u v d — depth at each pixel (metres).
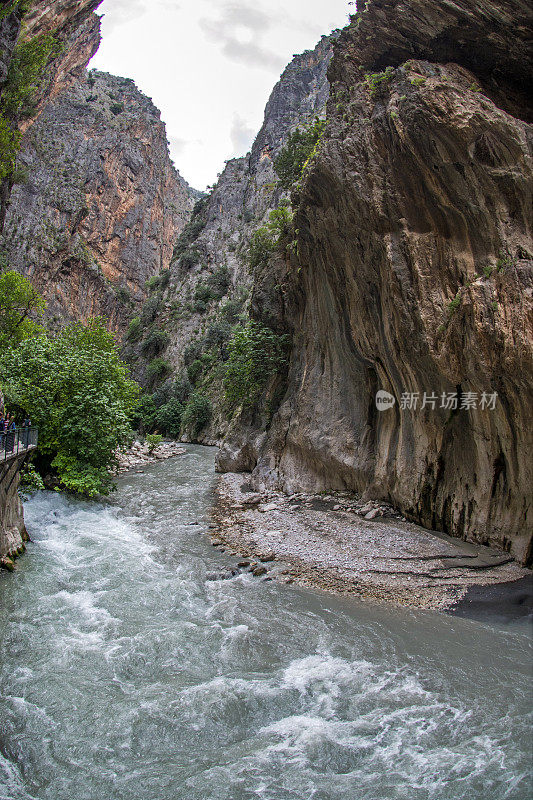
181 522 15.48
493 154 10.57
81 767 5.48
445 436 12.58
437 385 11.97
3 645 7.82
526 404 9.79
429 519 13.19
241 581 10.57
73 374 17.30
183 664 7.41
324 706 6.42
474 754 5.49
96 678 7.04
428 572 10.54
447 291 11.32
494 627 8.27
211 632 8.30
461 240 11.27
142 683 6.95
